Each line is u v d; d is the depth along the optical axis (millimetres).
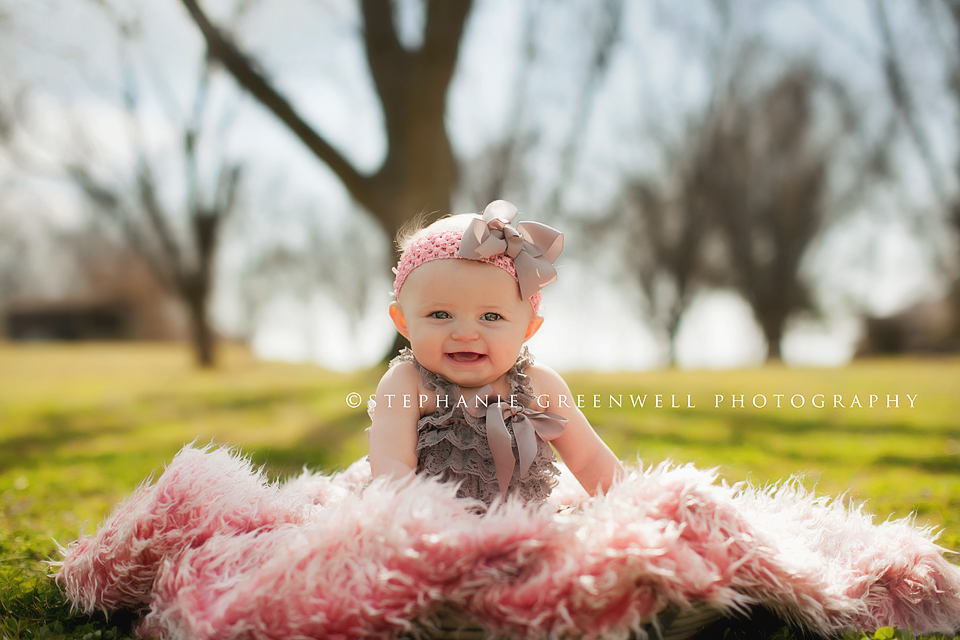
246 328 24984
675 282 26297
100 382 14180
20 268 25078
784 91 23109
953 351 21719
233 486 1881
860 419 6715
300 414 7508
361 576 1484
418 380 2092
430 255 2039
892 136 21812
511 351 2043
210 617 1557
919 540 1954
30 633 1785
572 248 24328
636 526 1520
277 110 10273
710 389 9367
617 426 6098
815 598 1692
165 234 18203
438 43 10078
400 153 10219
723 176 23984
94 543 1920
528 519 1540
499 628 1488
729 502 1673
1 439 6453
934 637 1801
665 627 1528
